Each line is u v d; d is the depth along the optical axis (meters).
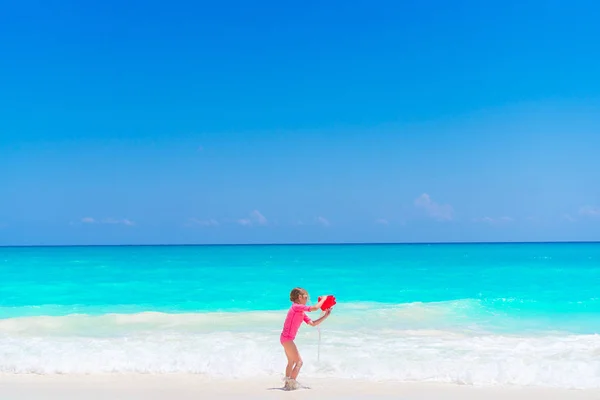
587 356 8.93
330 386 7.25
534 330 11.68
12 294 19.41
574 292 18.70
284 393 6.87
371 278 25.08
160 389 7.13
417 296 18.16
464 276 25.86
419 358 8.74
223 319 13.09
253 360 8.52
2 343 10.09
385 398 6.61
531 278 24.45
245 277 26.02
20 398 6.68
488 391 6.96
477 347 9.72
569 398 6.62
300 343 10.08
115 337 10.85
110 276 26.83
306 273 28.38
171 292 19.86
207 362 8.41
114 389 7.13
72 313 14.71
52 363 8.44
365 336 10.84
